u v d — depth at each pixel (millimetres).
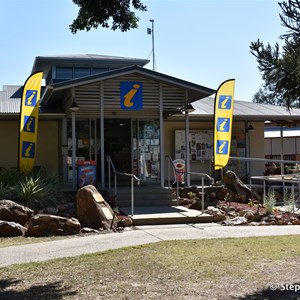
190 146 20344
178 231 10680
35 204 12031
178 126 20328
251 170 21125
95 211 11031
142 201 13953
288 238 9719
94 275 6957
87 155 17797
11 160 18500
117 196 13789
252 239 9609
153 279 6703
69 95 15312
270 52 6570
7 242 9617
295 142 30594
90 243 9336
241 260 7770
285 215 12398
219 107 15359
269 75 6668
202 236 10047
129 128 18375
